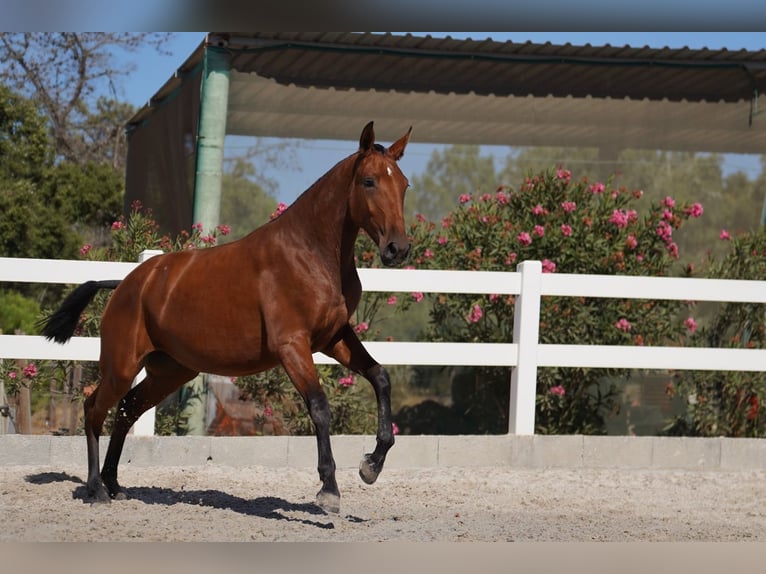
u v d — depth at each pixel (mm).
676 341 12344
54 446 9469
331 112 14398
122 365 7535
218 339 7152
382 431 6926
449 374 13062
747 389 12078
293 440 9859
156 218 15305
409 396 14312
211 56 12352
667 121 14852
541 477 9680
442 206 31703
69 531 6438
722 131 14781
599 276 10539
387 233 6535
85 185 21203
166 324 7352
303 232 6969
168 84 14547
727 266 12641
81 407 11695
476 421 12789
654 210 12484
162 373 7871
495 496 8734
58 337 8055
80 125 27781
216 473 9281
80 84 27047
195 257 7422
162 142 15070
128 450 9578
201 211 12359
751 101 14078
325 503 6512
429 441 10078
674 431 12719
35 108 21156
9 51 25844
